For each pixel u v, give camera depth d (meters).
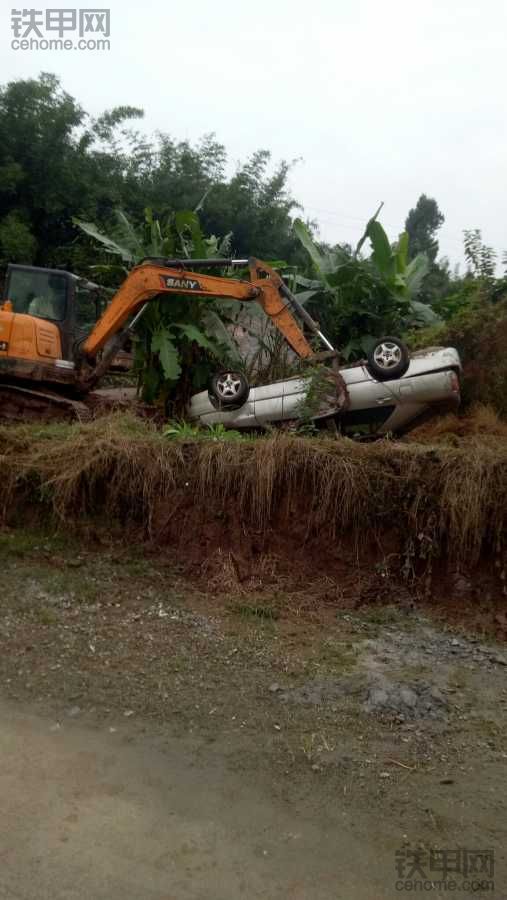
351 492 5.79
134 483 6.20
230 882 2.79
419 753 3.75
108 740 3.72
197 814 3.18
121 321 9.00
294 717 4.02
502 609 5.39
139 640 4.84
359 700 4.23
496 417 8.28
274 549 5.93
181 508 6.14
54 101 19.58
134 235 10.57
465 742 3.88
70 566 5.87
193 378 10.02
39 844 2.93
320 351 8.67
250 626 5.16
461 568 5.57
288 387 7.88
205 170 22.91
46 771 3.42
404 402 7.52
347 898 2.75
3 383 9.08
